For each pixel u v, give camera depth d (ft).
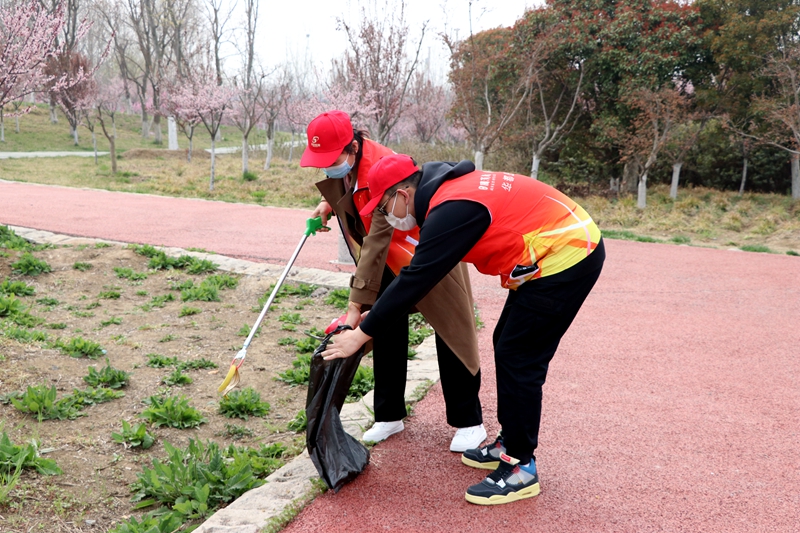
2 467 10.21
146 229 36.42
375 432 11.18
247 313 21.16
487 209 8.21
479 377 10.66
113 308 21.31
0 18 33.78
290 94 100.58
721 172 74.23
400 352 10.91
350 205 10.49
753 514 8.96
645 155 62.49
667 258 34.83
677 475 10.09
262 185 68.39
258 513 8.88
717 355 16.96
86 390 13.97
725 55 61.26
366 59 57.93
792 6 58.85
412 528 8.55
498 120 61.11
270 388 14.92
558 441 11.30
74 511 9.54
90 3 141.59
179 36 129.70
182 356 16.90
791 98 58.85
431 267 8.18
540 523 8.69
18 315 18.97
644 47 63.62
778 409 13.02
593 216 56.18
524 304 8.53
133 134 146.00
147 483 10.05
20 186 57.82
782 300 24.32
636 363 16.07
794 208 57.77
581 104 69.72
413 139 100.68
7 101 33.55
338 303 22.03
